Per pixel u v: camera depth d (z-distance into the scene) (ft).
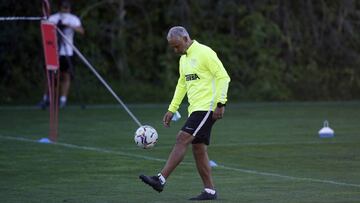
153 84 209.46
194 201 74.74
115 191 80.43
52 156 104.83
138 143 76.89
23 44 196.65
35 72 198.70
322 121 156.66
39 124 143.43
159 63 209.67
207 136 74.43
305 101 209.05
